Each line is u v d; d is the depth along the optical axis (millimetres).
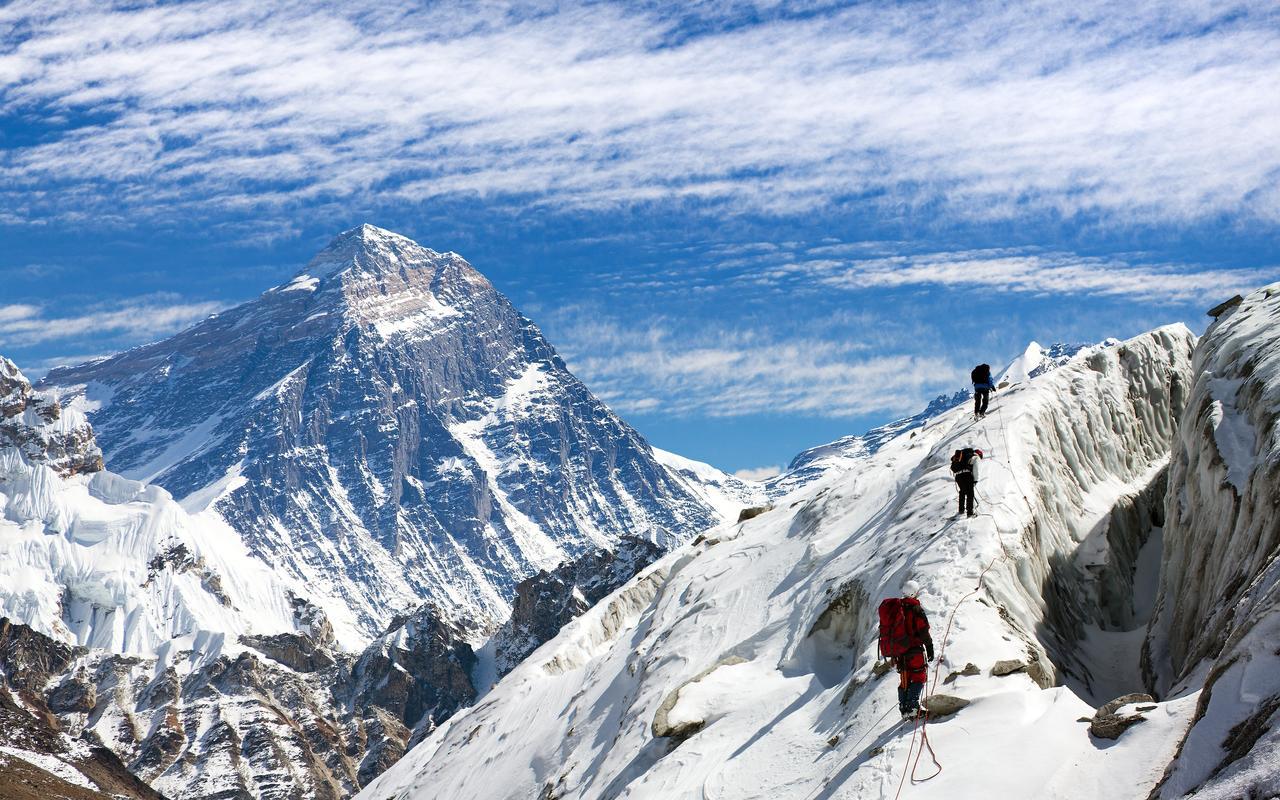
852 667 37344
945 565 35688
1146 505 46750
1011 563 36156
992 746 25062
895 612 27656
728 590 56625
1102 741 24234
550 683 77875
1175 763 20969
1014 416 45625
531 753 66000
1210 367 42125
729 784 33031
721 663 44875
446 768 78312
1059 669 33688
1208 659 27531
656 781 37406
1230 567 32156
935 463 46719
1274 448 32438
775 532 62750
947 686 28547
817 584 47750
